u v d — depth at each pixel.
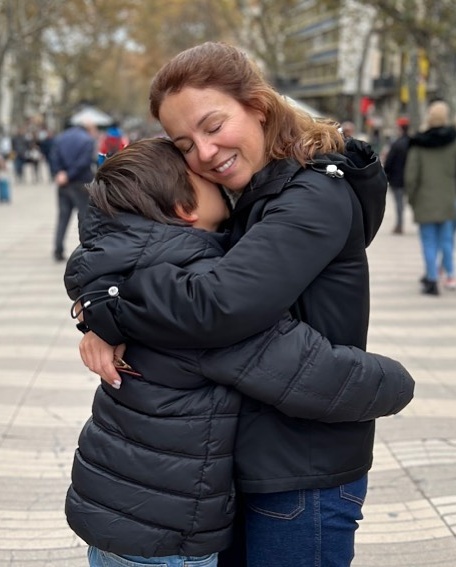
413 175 7.53
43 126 35.22
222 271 1.60
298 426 1.73
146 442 1.65
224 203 1.82
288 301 1.62
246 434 1.72
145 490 1.65
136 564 1.72
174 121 1.72
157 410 1.64
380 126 40.81
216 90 1.68
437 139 7.47
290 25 35.69
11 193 20.88
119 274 1.66
